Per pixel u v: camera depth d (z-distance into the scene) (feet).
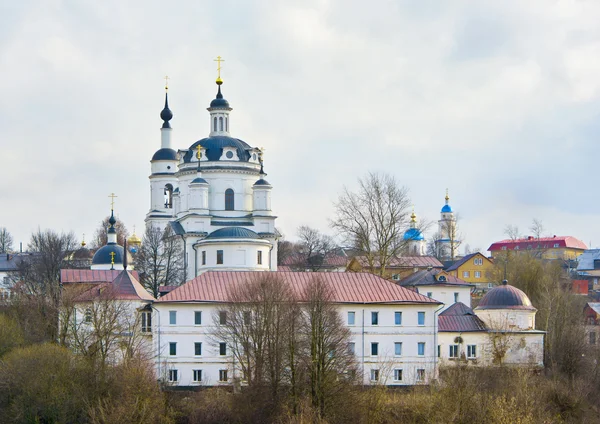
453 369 460.96
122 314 488.85
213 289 493.77
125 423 385.50
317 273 513.04
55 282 606.96
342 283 506.07
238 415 411.54
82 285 527.81
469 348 520.83
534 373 507.71
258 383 417.08
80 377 419.95
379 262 615.57
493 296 541.34
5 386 418.31
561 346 532.32
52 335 497.46
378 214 600.39
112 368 429.79
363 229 599.98
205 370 480.64
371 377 490.49
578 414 440.86
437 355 504.02
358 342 491.31
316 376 411.34
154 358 473.26
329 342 424.87
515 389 428.56
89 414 396.16
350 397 409.69
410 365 493.77
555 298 594.24
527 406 399.85
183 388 473.67
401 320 496.64
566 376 498.69
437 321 510.99
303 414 385.29
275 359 420.36
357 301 493.36
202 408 418.10
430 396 418.92
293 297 455.63
